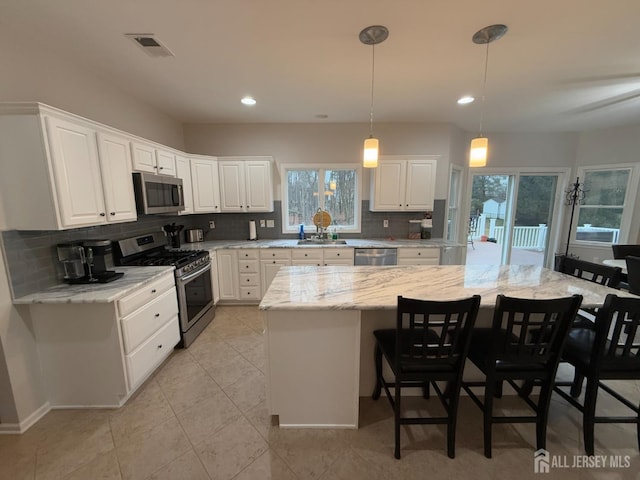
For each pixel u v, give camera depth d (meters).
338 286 1.98
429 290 1.90
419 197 4.03
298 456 1.59
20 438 1.72
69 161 1.84
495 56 2.26
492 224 5.26
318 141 4.21
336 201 4.43
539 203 5.10
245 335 3.03
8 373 1.72
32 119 1.66
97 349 1.91
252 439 1.71
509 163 4.79
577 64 2.38
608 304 1.43
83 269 2.14
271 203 4.08
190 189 3.63
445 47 2.12
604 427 1.79
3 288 1.71
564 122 4.15
